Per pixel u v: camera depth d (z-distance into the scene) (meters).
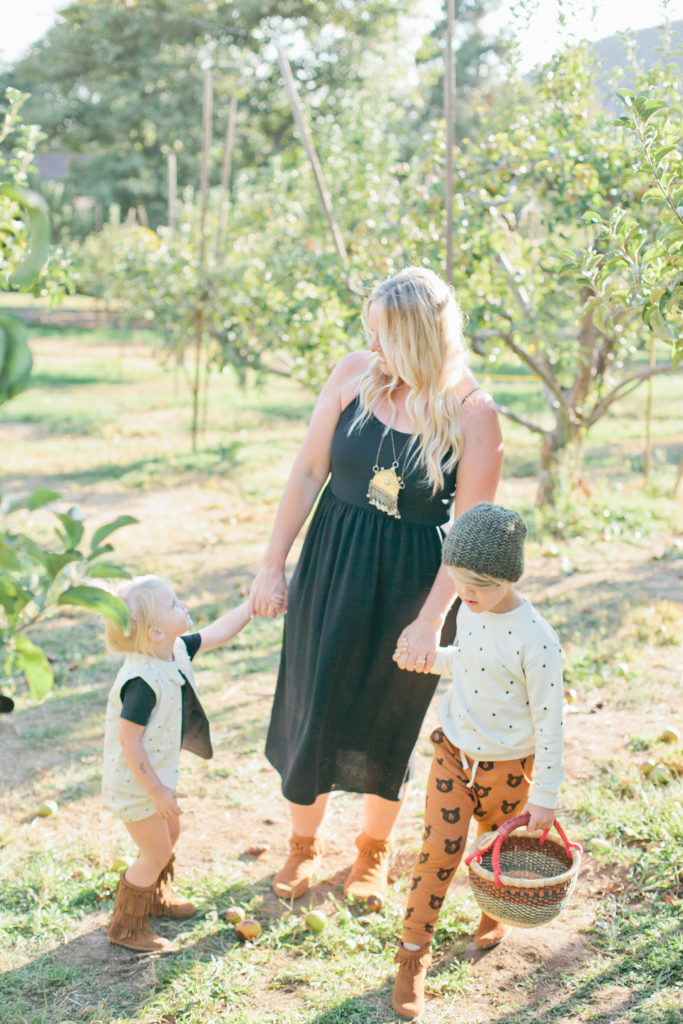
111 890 3.01
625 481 9.59
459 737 2.46
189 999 2.45
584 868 3.03
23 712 4.48
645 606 5.81
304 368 8.67
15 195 0.96
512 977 2.52
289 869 3.03
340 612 2.66
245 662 5.15
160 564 6.95
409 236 7.00
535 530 7.70
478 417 2.62
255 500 9.02
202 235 10.58
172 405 15.34
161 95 28.52
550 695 2.31
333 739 2.79
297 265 8.40
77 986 2.53
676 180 2.56
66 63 27.81
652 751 3.80
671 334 2.46
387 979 2.55
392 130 12.20
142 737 2.60
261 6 26.94
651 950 2.56
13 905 2.94
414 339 2.50
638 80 3.96
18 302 34.16
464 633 2.44
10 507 1.18
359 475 2.68
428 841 2.47
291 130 28.70
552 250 6.38
